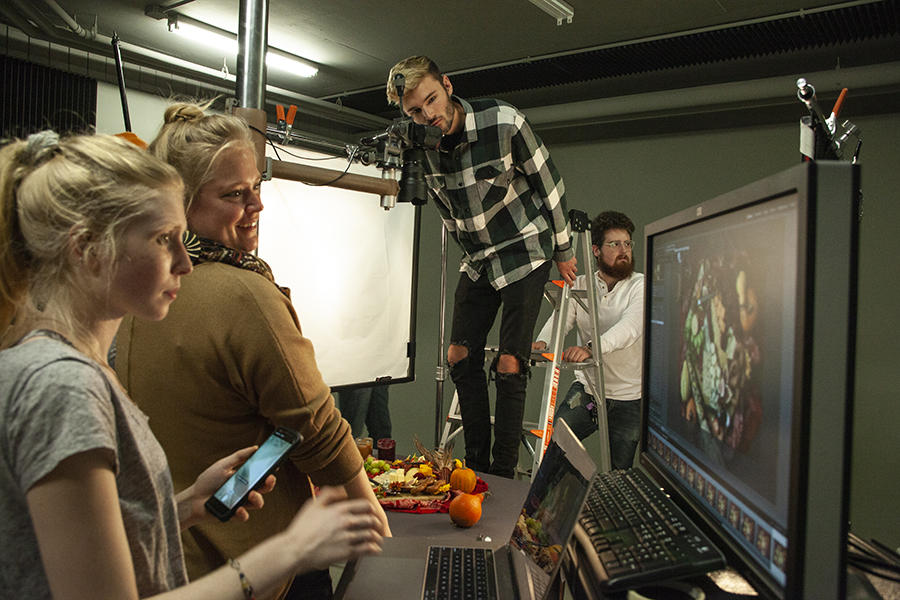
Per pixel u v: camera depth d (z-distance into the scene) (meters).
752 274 0.70
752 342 0.70
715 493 0.81
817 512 0.55
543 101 4.69
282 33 3.73
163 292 0.69
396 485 1.71
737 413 0.74
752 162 3.96
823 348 0.55
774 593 0.61
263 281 1.05
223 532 1.06
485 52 3.90
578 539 0.89
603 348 2.81
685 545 0.75
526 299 2.24
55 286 0.65
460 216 2.33
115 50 1.58
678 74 4.02
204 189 1.07
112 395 0.64
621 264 3.15
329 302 2.74
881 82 3.24
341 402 3.85
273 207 2.55
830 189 0.55
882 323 3.51
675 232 1.02
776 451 0.63
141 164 0.66
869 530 3.50
